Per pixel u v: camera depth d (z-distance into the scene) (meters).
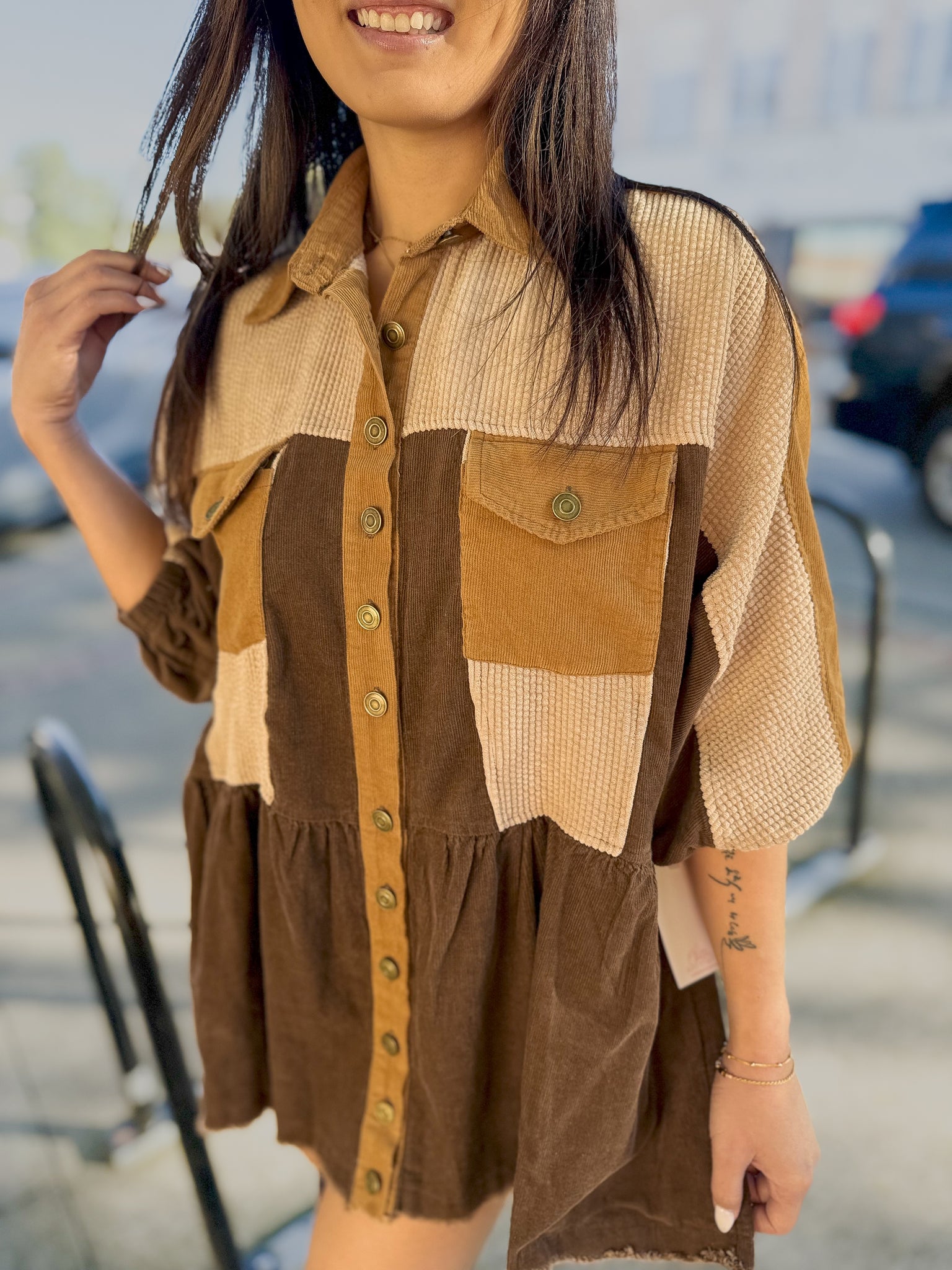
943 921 2.58
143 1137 2.00
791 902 2.62
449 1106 0.89
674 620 0.76
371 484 0.80
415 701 0.82
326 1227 1.00
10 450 5.36
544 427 0.76
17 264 17.41
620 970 0.82
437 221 0.84
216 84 0.87
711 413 0.74
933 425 5.46
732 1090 0.89
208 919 1.00
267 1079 1.07
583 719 0.78
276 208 0.96
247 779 0.95
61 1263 1.77
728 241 0.76
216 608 1.07
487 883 0.84
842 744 0.83
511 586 0.77
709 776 0.83
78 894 1.90
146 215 0.95
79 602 5.08
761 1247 1.76
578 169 0.75
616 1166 0.88
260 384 0.90
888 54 13.34
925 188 13.45
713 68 14.62
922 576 5.00
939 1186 1.87
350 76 0.74
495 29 0.72
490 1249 1.81
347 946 0.94
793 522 0.78
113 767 3.50
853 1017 2.27
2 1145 2.01
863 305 5.66
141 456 5.12
